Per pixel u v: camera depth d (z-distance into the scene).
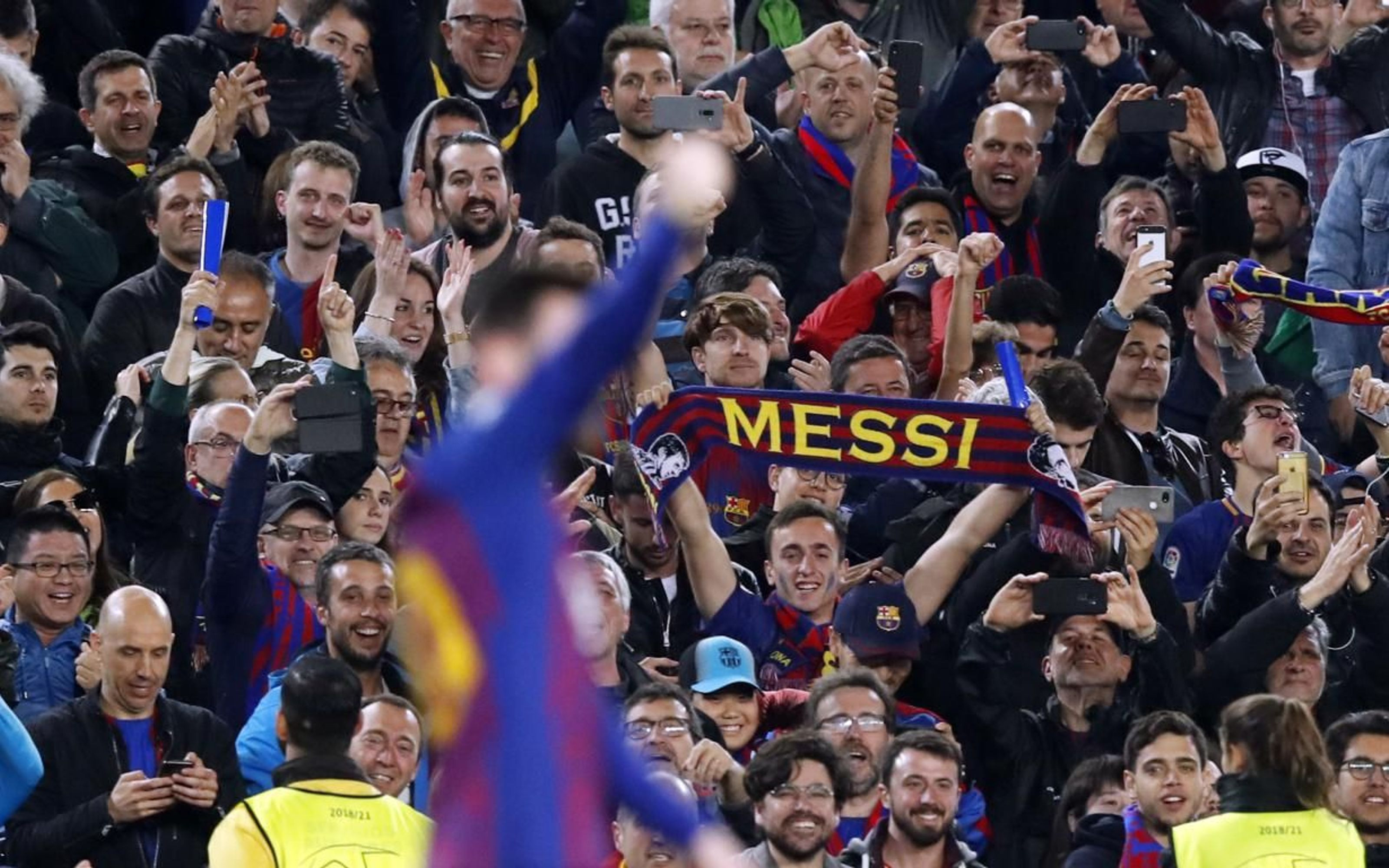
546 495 10.58
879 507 37.88
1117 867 30.77
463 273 37.53
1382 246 45.22
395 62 48.88
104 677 29.98
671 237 10.22
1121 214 44.50
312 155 41.16
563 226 37.91
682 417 34.72
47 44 48.06
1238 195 45.31
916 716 33.62
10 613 33.28
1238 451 39.22
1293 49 49.19
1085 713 33.81
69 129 45.34
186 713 30.50
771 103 48.25
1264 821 28.52
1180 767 30.44
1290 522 36.34
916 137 49.41
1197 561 38.72
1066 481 34.50
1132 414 40.47
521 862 10.38
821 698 31.55
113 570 33.72
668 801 10.66
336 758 26.98
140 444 34.09
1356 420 44.09
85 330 41.38
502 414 10.44
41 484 33.56
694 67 47.56
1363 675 36.00
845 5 52.09
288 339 40.00
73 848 28.81
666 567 35.34
